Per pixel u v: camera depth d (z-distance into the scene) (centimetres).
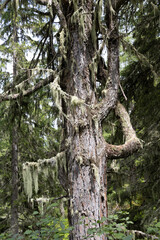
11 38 764
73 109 339
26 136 729
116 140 593
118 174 429
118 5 360
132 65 589
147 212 527
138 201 616
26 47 703
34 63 518
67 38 371
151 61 546
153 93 577
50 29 470
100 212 308
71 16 372
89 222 300
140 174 598
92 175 317
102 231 242
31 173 357
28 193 343
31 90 437
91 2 384
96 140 333
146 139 573
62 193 651
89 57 361
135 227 570
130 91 587
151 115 594
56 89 344
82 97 343
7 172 790
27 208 716
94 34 362
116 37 362
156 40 568
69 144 342
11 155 811
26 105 530
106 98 356
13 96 449
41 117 682
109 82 362
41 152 738
